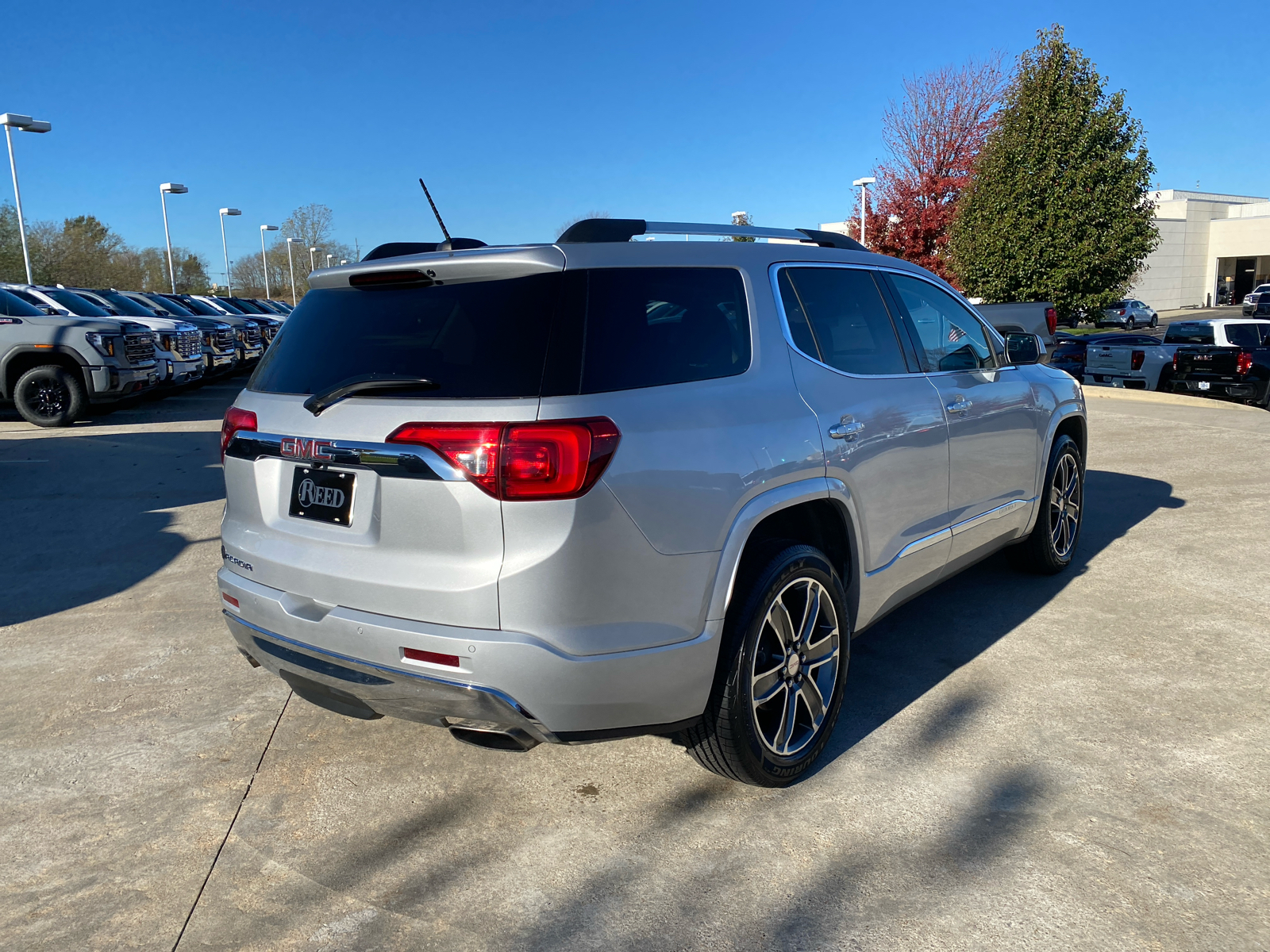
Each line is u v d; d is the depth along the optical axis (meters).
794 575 2.81
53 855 2.65
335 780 3.06
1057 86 18.28
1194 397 15.08
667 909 2.36
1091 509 6.74
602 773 3.08
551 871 2.54
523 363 2.35
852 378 3.23
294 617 2.62
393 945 2.25
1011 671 3.81
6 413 13.43
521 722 2.38
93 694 3.75
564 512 2.28
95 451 9.79
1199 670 3.79
